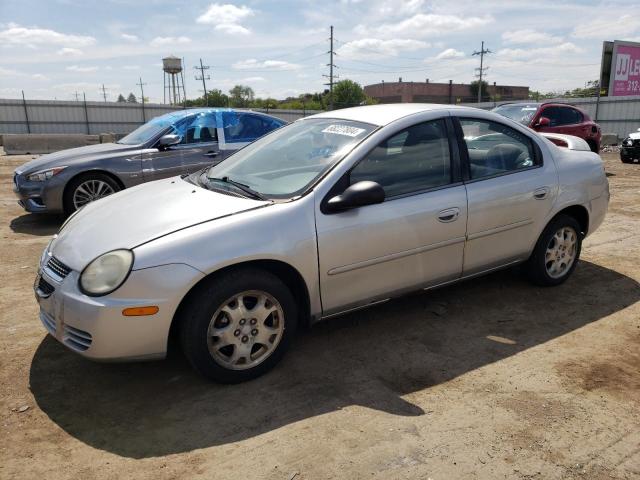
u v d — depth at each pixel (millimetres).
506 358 3402
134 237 2879
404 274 3516
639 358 3398
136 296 2703
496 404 2889
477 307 4188
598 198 4582
